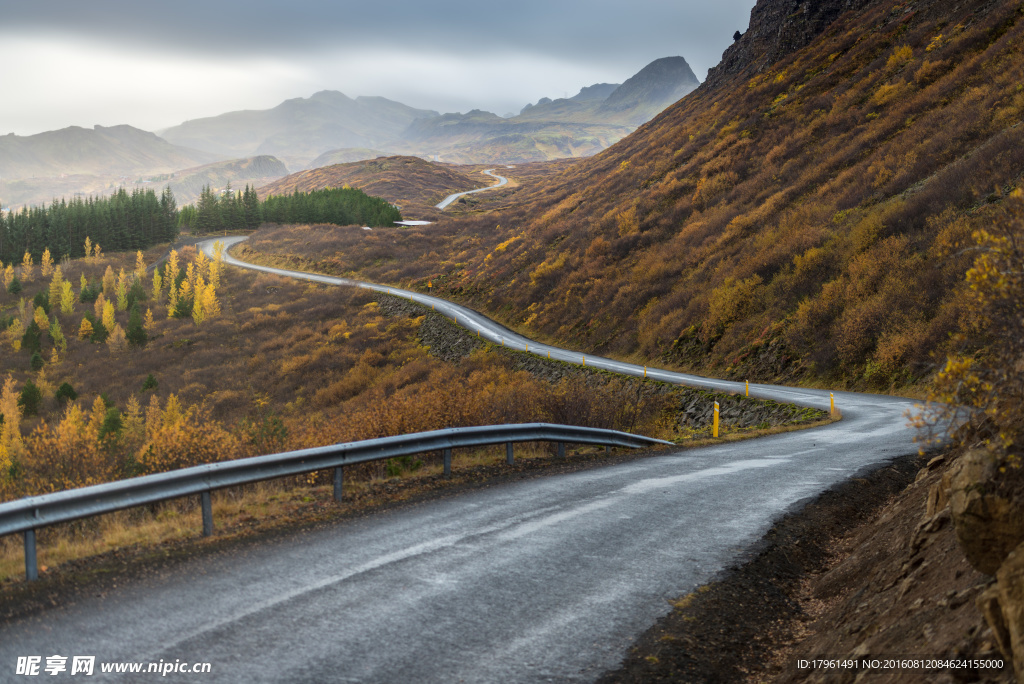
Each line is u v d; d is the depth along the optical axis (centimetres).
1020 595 300
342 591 601
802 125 6675
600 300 5609
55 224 14762
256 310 9056
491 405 1638
